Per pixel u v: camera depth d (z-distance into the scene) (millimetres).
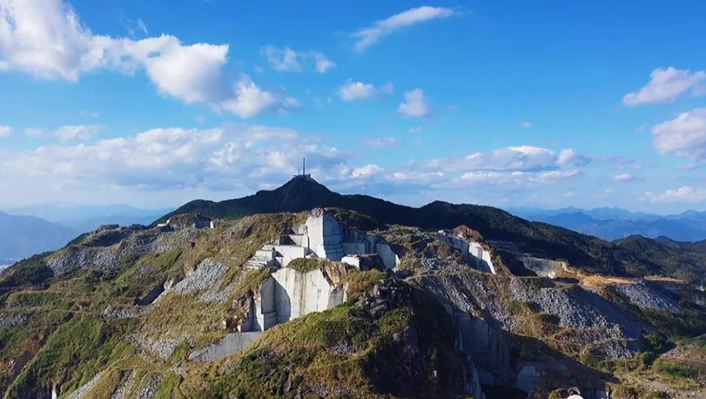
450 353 148750
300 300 180500
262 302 181375
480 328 185625
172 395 147500
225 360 155000
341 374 131625
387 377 133625
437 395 135125
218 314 187125
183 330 191625
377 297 154500
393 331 143000
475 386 149250
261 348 148500
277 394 131250
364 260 189875
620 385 169000
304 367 136375
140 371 174250
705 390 166625
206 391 141375
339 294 165625
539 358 182750
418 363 139500
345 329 143250
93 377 193750
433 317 158250
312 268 181250
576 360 184625
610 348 194500
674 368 181750
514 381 176375
